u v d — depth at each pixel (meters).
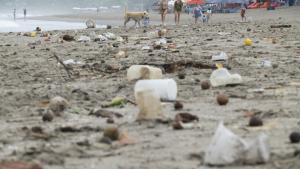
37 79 20.09
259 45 34.50
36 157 9.07
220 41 38.41
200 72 21.11
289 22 74.88
